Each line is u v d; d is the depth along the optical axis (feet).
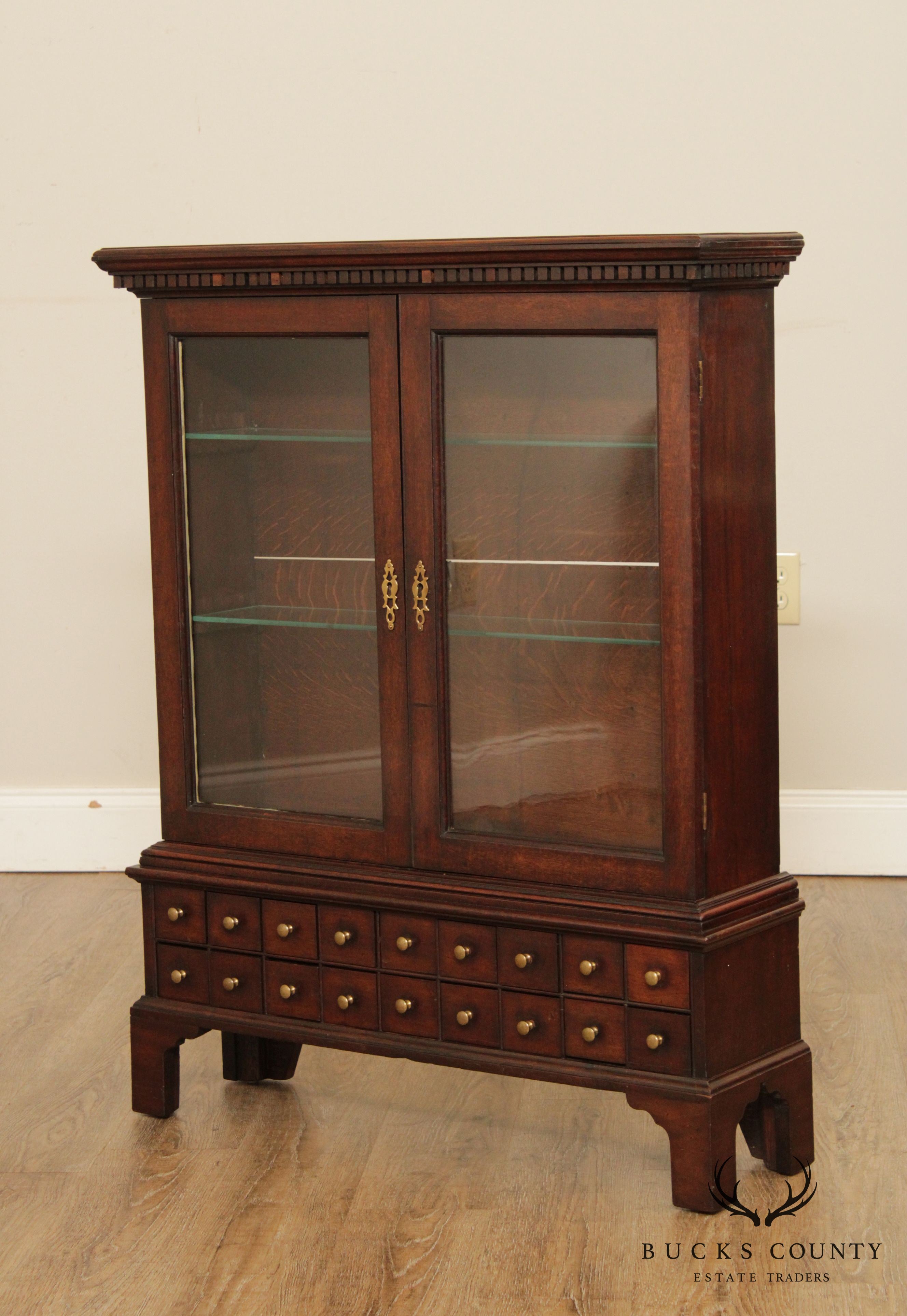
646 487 6.21
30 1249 6.26
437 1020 6.81
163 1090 7.39
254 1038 7.70
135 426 11.18
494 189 10.62
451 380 6.48
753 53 10.25
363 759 6.92
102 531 11.31
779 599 10.75
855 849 10.89
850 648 10.75
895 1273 5.98
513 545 6.48
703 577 6.12
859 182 10.29
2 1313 5.80
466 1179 6.79
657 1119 6.40
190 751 7.27
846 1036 8.19
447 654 6.66
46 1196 6.68
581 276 6.06
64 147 10.92
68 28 10.78
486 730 6.65
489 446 6.46
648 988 6.36
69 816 11.51
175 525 7.10
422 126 10.61
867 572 10.66
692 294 5.97
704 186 10.44
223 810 7.25
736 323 6.15
